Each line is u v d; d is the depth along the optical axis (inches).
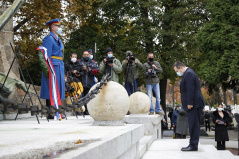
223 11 864.9
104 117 185.0
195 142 246.8
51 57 268.1
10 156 65.1
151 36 880.9
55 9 722.2
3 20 129.4
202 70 893.8
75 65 359.9
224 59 826.8
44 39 267.0
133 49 925.2
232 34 824.3
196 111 238.2
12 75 327.3
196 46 940.6
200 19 987.9
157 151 252.1
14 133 124.1
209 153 236.1
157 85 394.6
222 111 496.4
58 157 63.2
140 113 341.7
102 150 88.7
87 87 368.8
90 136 110.7
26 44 732.7
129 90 382.9
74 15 828.6
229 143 724.0
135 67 380.2
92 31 856.9
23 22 735.7
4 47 340.8
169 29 935.7
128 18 1000.9
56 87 252.8
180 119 491.8
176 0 965.2
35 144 85.6
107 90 189.8
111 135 114.7
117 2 908.0
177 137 508.1
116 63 338.0
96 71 371.6
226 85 979.9
